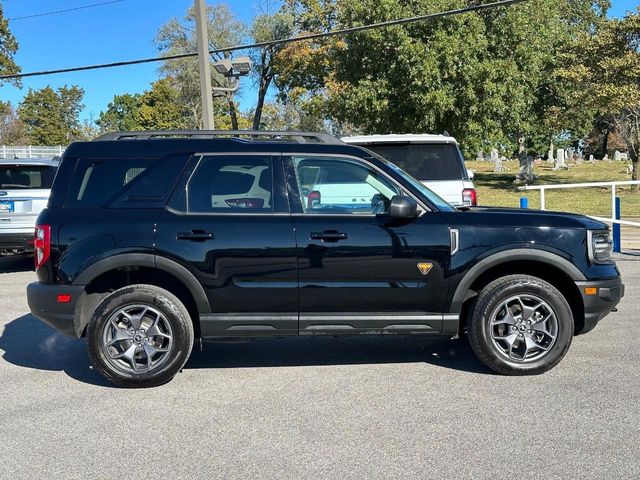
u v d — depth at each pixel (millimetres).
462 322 5547
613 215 12250
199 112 51750
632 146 27188
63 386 5262
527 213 5375
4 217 10500
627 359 5676
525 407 4582
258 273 5102
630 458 3744
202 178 5273
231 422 4418
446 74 20672
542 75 26969
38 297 5148
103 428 4352
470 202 9008
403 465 3699
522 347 5309
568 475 3543
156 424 4410
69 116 95812
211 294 5113
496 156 51000
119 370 5109
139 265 5082
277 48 36906
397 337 6727
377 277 5121
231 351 6277
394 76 21484
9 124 65812
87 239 5098
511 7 21781
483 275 5434
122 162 5320
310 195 5312
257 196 5246
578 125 30062
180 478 3602
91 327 5062
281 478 3572
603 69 23812
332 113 25031
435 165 9102
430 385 5121
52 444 4102
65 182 5285
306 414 4539
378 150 9125
